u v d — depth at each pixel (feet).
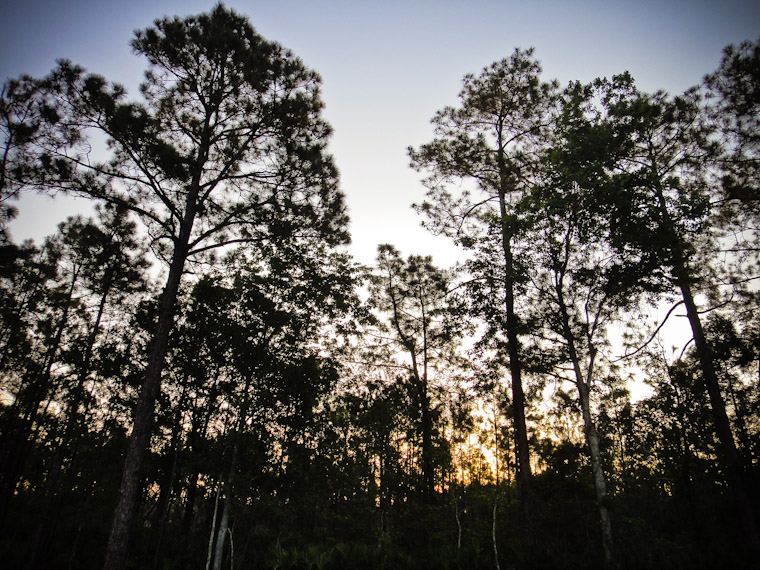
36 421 54.39
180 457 44.06
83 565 42.57
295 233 42.98
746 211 42.73
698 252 45.34
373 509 55.98
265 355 40.11
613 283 38.27
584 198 35.83
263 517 40.42
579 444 64.75
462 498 46.50
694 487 50.31
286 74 40.22
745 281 43.34
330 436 42.45
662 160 47.98
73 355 48.70
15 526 52.75
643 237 33.60
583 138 36.22
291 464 39.04
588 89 37.63
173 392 45.09
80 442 46.09
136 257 54.90
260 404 39.37
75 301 57.62
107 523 47.24
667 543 36.91
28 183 33.04
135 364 47.60
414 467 63.05
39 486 61.82
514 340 46.11
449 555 35.91
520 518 42.63
